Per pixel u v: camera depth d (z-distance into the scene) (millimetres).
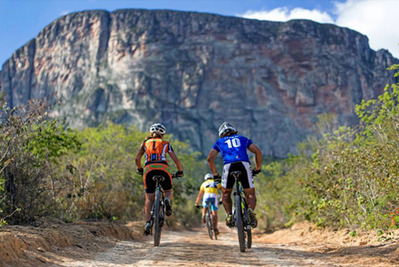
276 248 7367
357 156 9234
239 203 6156
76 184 11602
